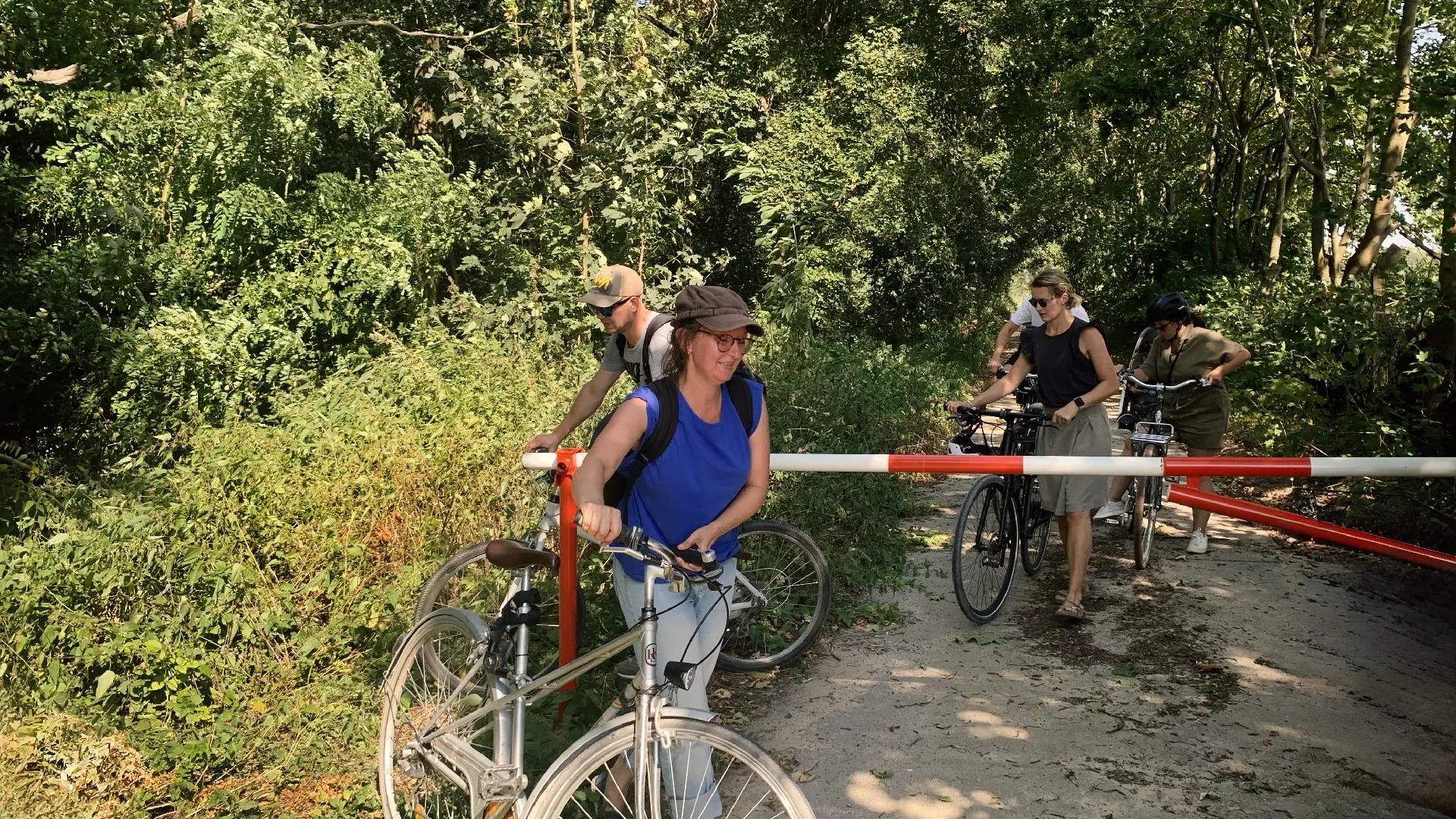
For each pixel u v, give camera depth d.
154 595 4.35
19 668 3.84
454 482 5.42
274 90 8.50
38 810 3.21
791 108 14.59
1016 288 28.98
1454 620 5.56
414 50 11.99
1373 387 8.91
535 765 3.38
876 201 14.14
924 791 3.75
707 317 2.67
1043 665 4.91
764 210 12.54
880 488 7.19
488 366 7.24
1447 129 12.63
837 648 5.16
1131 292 24.05
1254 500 8.39
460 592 4.53
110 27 8.26
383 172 9.70
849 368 8.74
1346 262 12.90
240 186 8.36
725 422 2.83
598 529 2.47
